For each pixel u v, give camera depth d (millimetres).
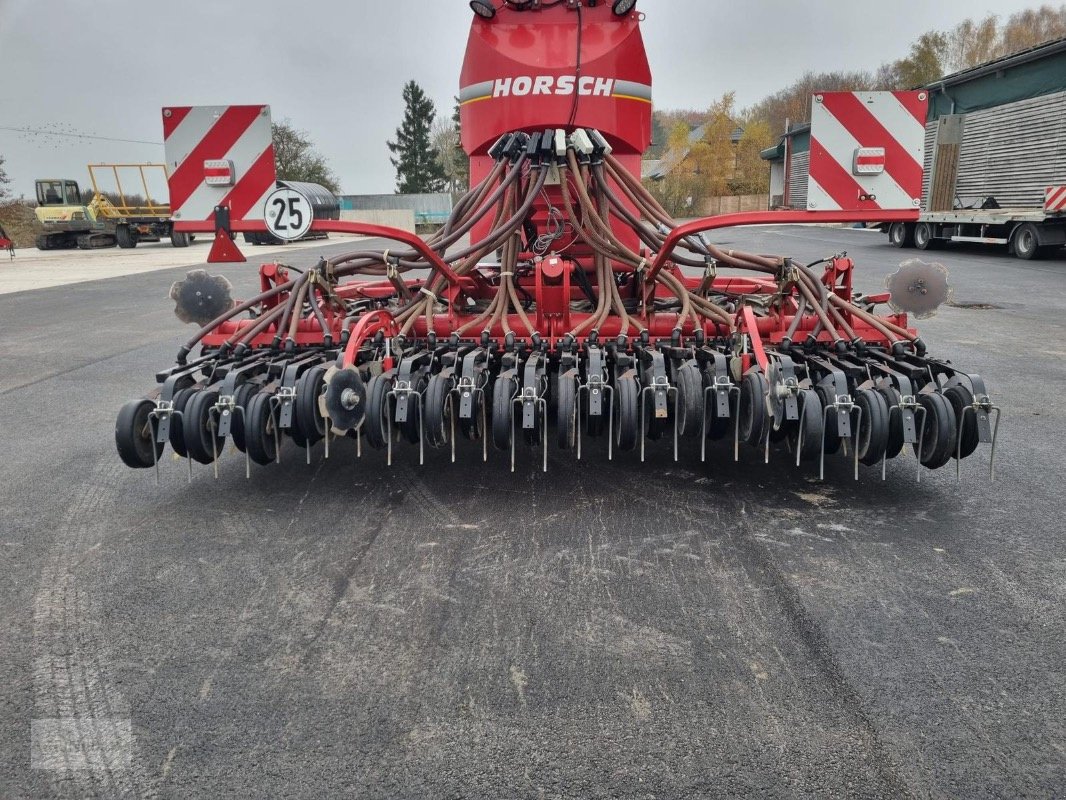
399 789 2342
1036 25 64250
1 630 3221
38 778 2404
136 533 4137
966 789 2311
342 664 2951
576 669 2895
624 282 5879
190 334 10836
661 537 3977
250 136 5004
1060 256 19953
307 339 5047
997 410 4152
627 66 5664
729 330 4918
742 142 60531
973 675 2834
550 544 3912
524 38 5684
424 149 76625
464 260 5156
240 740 2557
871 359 4625
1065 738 2514
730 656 2963
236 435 4348
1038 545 3857
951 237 22016
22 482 4953
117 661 2996
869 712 2645
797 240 27891
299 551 3885
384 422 4352
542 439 4957
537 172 5086
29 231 44375
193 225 5098
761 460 5113
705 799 2285
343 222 4723
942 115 24906
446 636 3125
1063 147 19906
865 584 3486
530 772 2398
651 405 4523
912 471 4902
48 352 9625
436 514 4305
